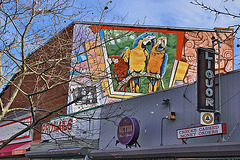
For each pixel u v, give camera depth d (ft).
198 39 103.24
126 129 66.80
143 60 100.42
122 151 66.08
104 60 96.43
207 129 49.85
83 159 78.38
